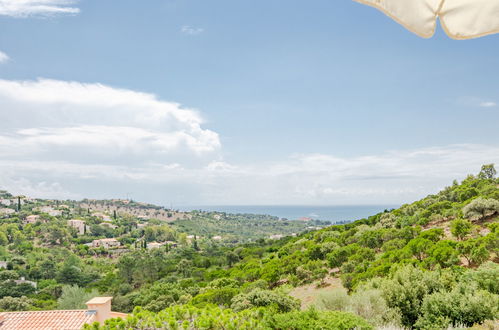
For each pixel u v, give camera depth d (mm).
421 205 48906
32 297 67688
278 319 7715
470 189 44344
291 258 40656
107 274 90250
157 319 8016
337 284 26906
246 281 42094
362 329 7246
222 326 7676
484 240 21609
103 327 7789
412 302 10164
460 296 9562
